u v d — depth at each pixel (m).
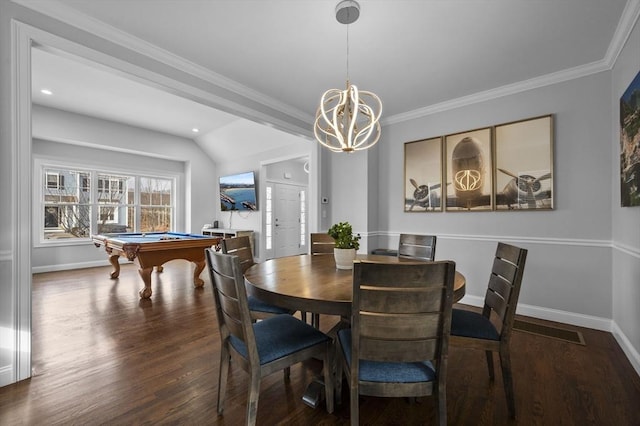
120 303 3.41
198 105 4.63
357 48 2.46
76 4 1.98
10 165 1.79
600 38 2.28
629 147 2.07
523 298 3.04
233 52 2.55
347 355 1.37
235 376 1.93
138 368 2.00
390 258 2.39
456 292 1.40
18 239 1.81
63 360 2.10
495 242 3.22
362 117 4.11
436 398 1.22
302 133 4.05
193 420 1.51
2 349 1.78
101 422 1.48
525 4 1.93
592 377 1.89
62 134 4.92
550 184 2.87
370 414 1.56
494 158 3.20
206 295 3.75
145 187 6.43
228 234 6.05
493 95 3.21
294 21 2.13
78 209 5.57
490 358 1.86
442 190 3.59
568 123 2.79
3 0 1.77
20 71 1.82
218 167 7.09
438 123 3.64
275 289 1.48
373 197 4.17
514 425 1.46
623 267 2.32
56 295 3.72
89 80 3.77
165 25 2.19
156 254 3.62
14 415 1.52
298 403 1.66
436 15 2.04
